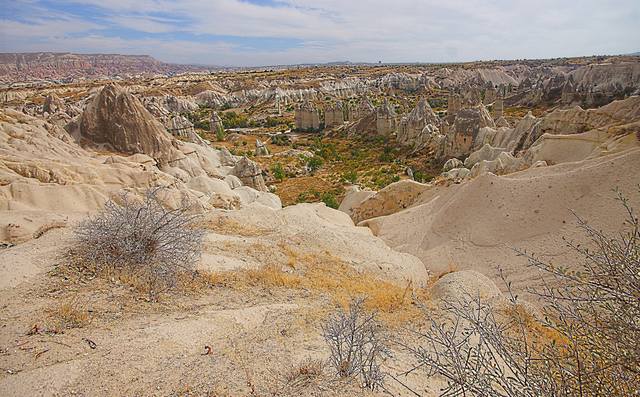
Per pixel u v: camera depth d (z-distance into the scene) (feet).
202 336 21.53
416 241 80.23
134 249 28.48
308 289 33.09
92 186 70.28
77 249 29.30
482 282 39.01
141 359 18.24
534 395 10.87
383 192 104.99
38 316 20.98
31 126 94.12
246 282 31.89
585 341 12.91
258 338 22.16
